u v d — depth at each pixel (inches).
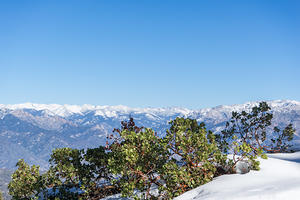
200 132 471.8
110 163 490.0
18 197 590.6
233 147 481.4
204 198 354.0
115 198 548.4
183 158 475.2
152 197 469.7
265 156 458.0
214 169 451.2
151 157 493.7
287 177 408.2
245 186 372.2
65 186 608.1
